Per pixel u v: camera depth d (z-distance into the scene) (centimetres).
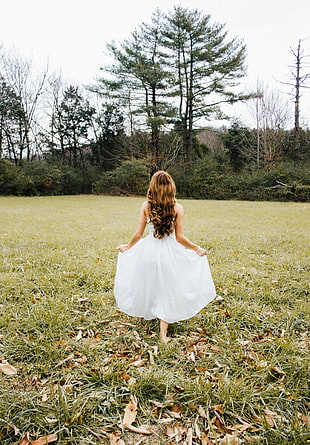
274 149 2523
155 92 2639
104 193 2745
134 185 2683
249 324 273
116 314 293
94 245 574
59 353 222
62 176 2628
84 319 280
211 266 448
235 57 2412
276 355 223
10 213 1151
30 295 329
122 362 214
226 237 666
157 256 251
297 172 2148
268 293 339
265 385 192
